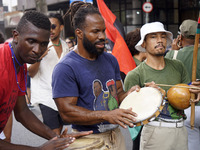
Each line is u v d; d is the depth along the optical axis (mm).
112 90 2211
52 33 3684
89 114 1963
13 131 5367
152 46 2672
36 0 7867
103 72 2168
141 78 2727
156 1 17125
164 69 2721
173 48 3500
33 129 2125
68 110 2008
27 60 1717
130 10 17203
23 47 1679
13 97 1848
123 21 17484
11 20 13656
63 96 2025
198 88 2424
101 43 2045
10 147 1682
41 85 3607
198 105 2953
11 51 1728
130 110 1936
